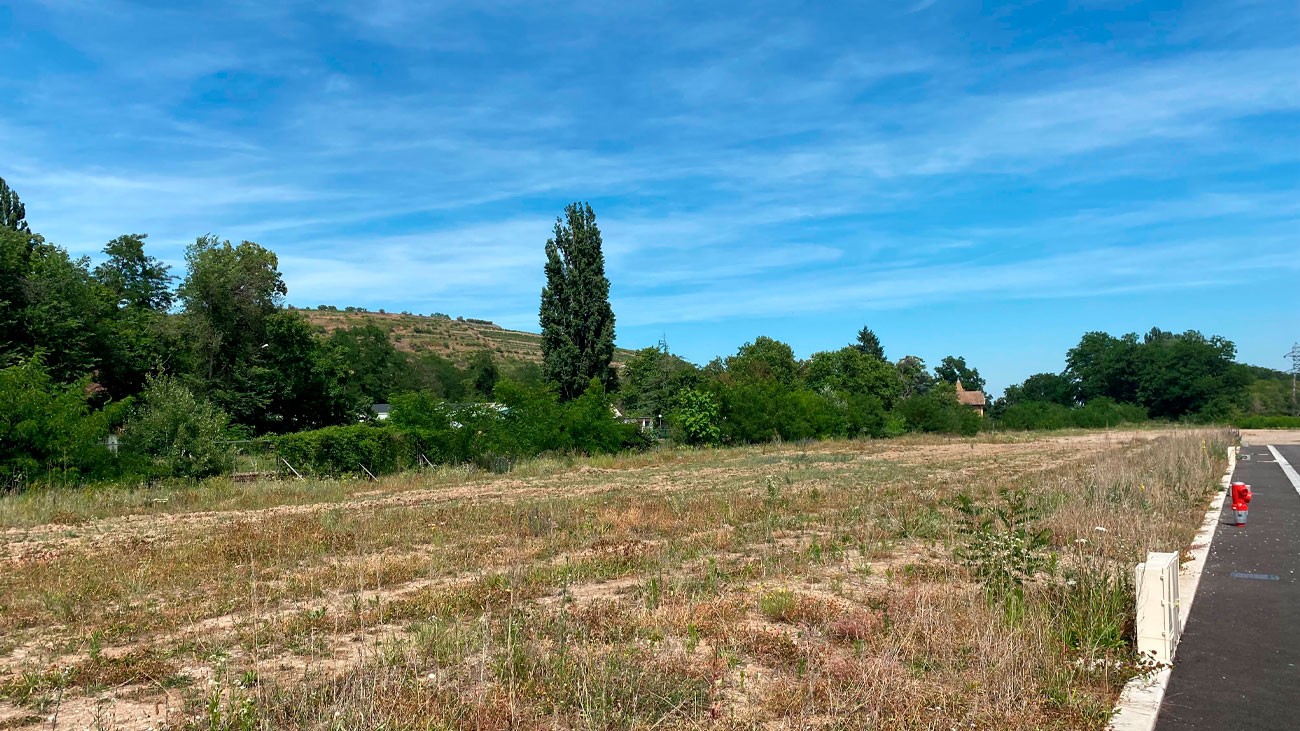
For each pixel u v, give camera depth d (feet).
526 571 35.88
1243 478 80.28
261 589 34.04
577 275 170.09
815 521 50.88
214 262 163.94
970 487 71.61
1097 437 195.93
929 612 25.39
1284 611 28.55
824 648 24.44
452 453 100.73
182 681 22.76
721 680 22.18
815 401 167.22
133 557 41.88
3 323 123.44
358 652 25.21
